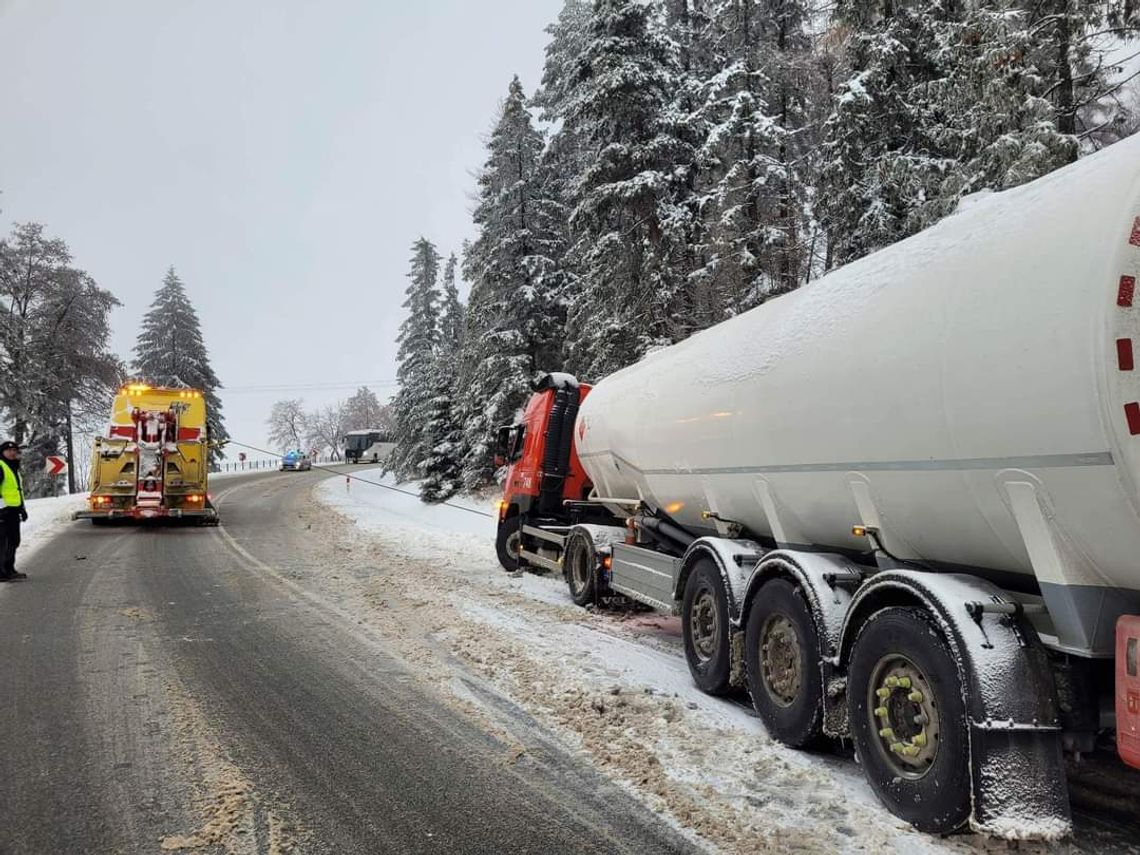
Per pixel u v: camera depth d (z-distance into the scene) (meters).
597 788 3.75
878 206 12.66
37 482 38.72
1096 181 2.98
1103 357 2.68
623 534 8.62
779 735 4.42
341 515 20.73
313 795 3.67
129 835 3.28
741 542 5.57
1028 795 2.94
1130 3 10.18
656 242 16.14
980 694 3.02
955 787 3.11
